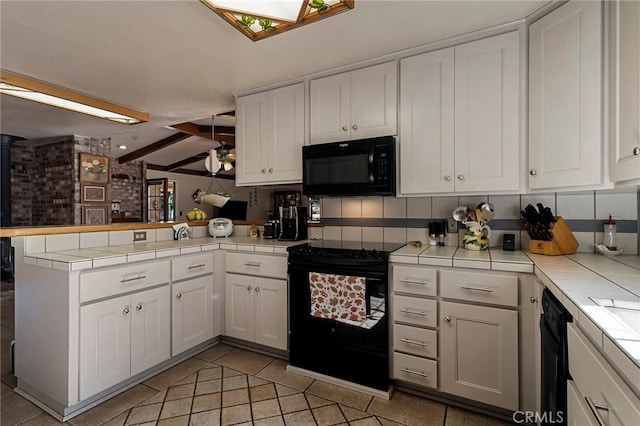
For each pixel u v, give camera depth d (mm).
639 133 1131
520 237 2057
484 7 1625
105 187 4957
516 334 1590
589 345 863
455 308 1726
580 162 1474
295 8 1449
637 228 1761
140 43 1967
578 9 1474
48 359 1746
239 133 2777
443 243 2236
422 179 2018
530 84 1702
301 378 2102
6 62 2213
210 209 9906
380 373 1891
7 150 4613
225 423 1666
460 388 1721
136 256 1958
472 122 1867
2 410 1763
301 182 2484
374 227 2525
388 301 1896
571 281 1163
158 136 6387
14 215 5051
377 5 1600
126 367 1910
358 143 2115
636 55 1159
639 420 569
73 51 2066
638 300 929
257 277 2396
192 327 2346
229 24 1759
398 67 2105
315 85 2395
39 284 1796
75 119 3689
